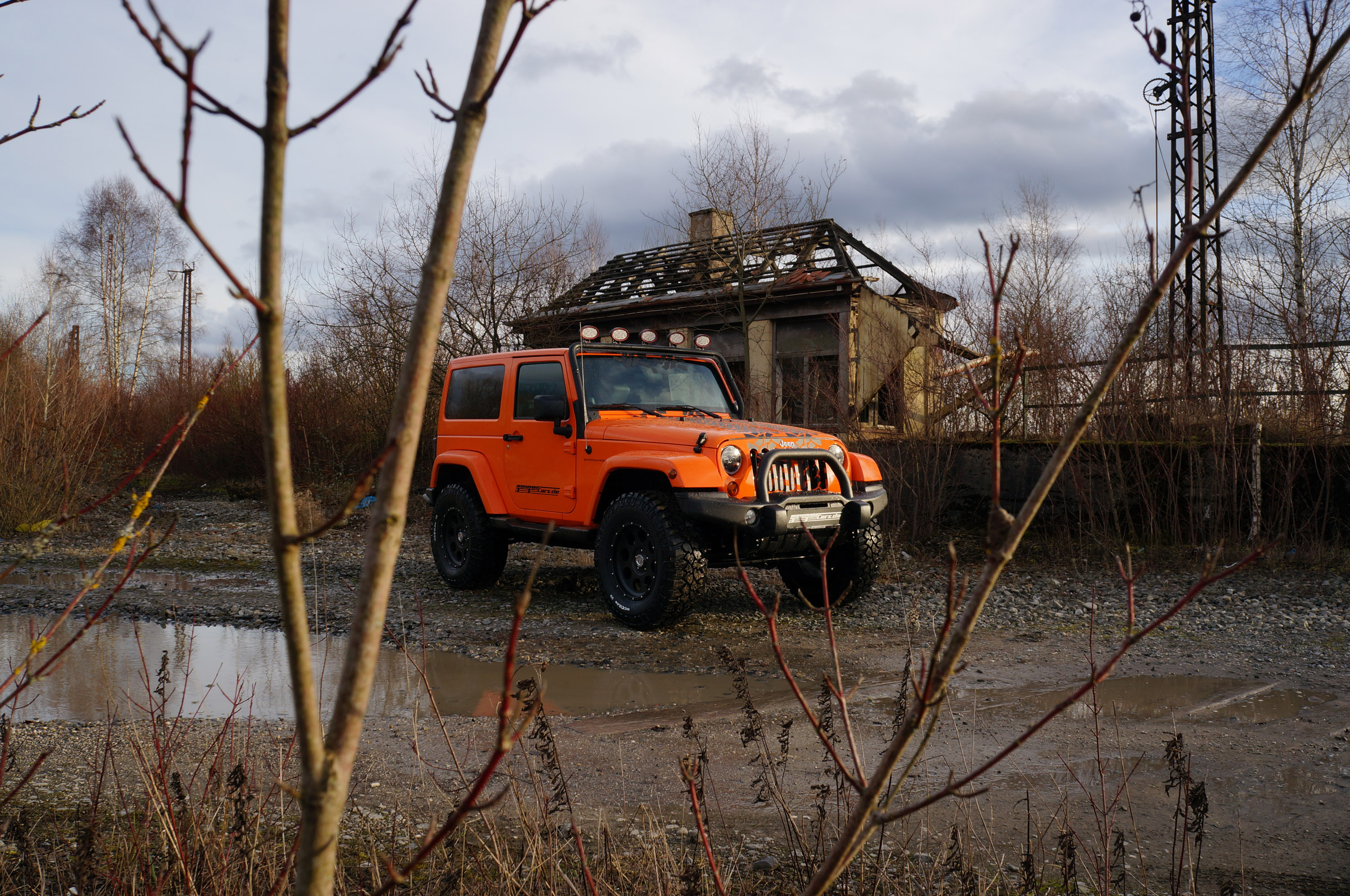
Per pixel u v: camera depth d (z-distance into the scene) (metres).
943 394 9.89
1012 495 9.59
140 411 20.53
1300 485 8.49
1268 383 9.01
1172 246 11.34
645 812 2.79
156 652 5.23
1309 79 0.81
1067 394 9.72
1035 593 7.18
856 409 10.91
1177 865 2.46
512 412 7.07
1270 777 3.12
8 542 10.17
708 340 7.31
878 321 13.02
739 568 1.27
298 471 16.41
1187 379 8.73
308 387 16.95
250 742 3.28
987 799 2.94
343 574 8.11
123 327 30.39
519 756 3.40
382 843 2.55
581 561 9.06
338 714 0.70
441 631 5.86
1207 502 8.60
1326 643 5.29
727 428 6.03
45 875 2.28
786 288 13.76
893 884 2.21
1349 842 2.60
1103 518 8.60
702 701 4.26
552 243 15.56
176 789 2.29
